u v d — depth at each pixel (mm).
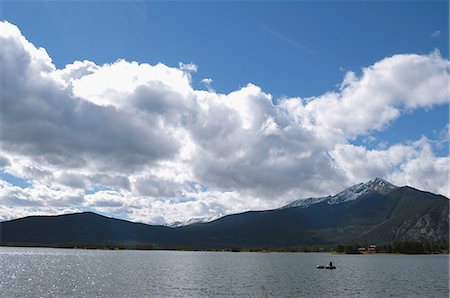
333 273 175750
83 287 117000
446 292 113375
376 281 140875
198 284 127312
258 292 110250
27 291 108125
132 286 120375
